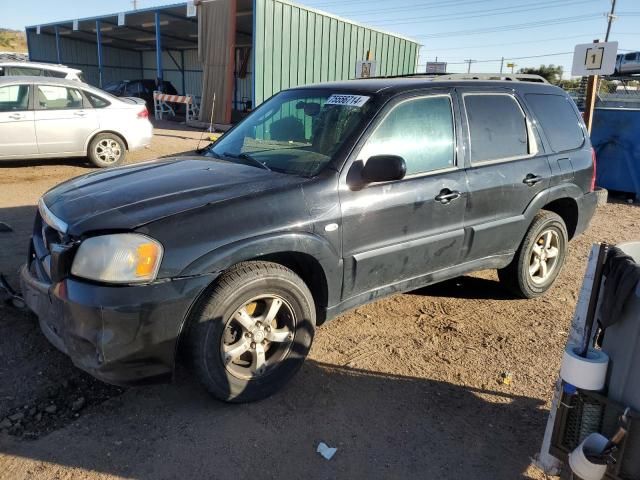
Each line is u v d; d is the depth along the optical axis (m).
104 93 10.29
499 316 4.57
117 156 10.45
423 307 4.68
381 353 3.85
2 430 2.88
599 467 2.14
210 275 2.86
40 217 3.54
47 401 3.15
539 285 4.90
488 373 3.67
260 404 3.21
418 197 3.71
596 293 2.25
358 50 19.38
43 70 14.62
